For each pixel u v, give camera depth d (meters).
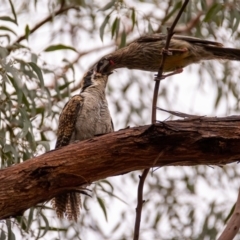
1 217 7.88
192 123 7.72
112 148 7.82
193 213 15.45
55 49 12.58
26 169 7.75
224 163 7.93
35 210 11.25
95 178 7.96
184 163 7.93
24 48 12.12
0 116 11.56
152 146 7.77
